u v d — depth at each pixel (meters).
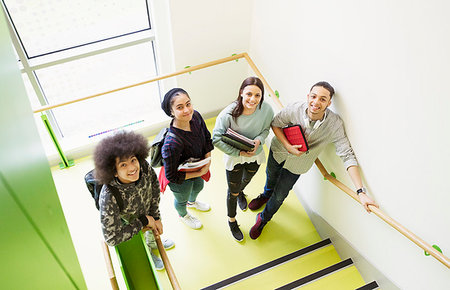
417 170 2.05
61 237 1.05
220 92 4.13
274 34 3.17
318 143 2.67
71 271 1.10
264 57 3.52
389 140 2.18
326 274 3.18
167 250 3.34
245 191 3.77
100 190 2.02
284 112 2.68
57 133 3.88
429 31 1.71
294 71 3.01
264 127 2.73
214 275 3.22
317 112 2.42
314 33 2.57
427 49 1.75
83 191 3.72
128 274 2.33
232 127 2.65
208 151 2.70
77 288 1.14
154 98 4.14
